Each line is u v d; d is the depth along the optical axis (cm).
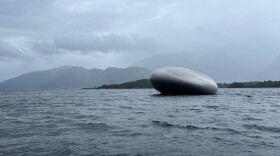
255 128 1655
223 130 1584
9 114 2588
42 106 3634
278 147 1186
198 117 2202
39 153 1108
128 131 1557
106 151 1121
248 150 1134
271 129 1619
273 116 2272
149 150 1131
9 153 1113
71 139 1352
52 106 3616
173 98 4778
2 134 1519
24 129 1669
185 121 1955
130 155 1066
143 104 3731
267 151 1122
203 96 5216
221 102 3959
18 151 1139
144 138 1362
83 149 1152
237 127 1689
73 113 2619
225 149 1148
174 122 1894
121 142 1275
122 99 5353
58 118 2205
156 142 1271
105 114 2500
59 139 1355
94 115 2417
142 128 1655
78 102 4512
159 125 1762
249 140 1316
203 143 1251
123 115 2397
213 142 1272
